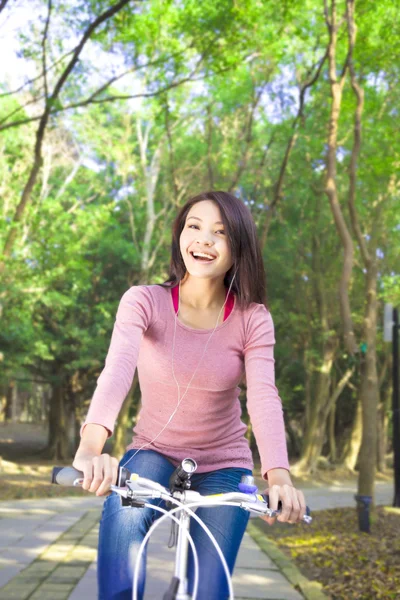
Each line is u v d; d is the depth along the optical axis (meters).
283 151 22.30
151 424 2.38
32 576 6.25
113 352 2.23
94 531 9.50
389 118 14.23
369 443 12.65
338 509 15.45
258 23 13.70
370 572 7.88
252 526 11.69
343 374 32.56
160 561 7.07
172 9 13.40
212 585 1.99
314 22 15.16
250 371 2.33
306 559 9.16
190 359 2.31
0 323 24.95
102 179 30.61
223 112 21.98
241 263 2.39
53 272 18.78
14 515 11.79
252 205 25.61
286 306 31.03
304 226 26.98
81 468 1.81
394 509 14.56
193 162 25.58
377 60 12.98
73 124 25.64
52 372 34.66
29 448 41.94
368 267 13.08
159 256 30.08
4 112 21.28
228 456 2.37
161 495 1.84
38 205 18.20
